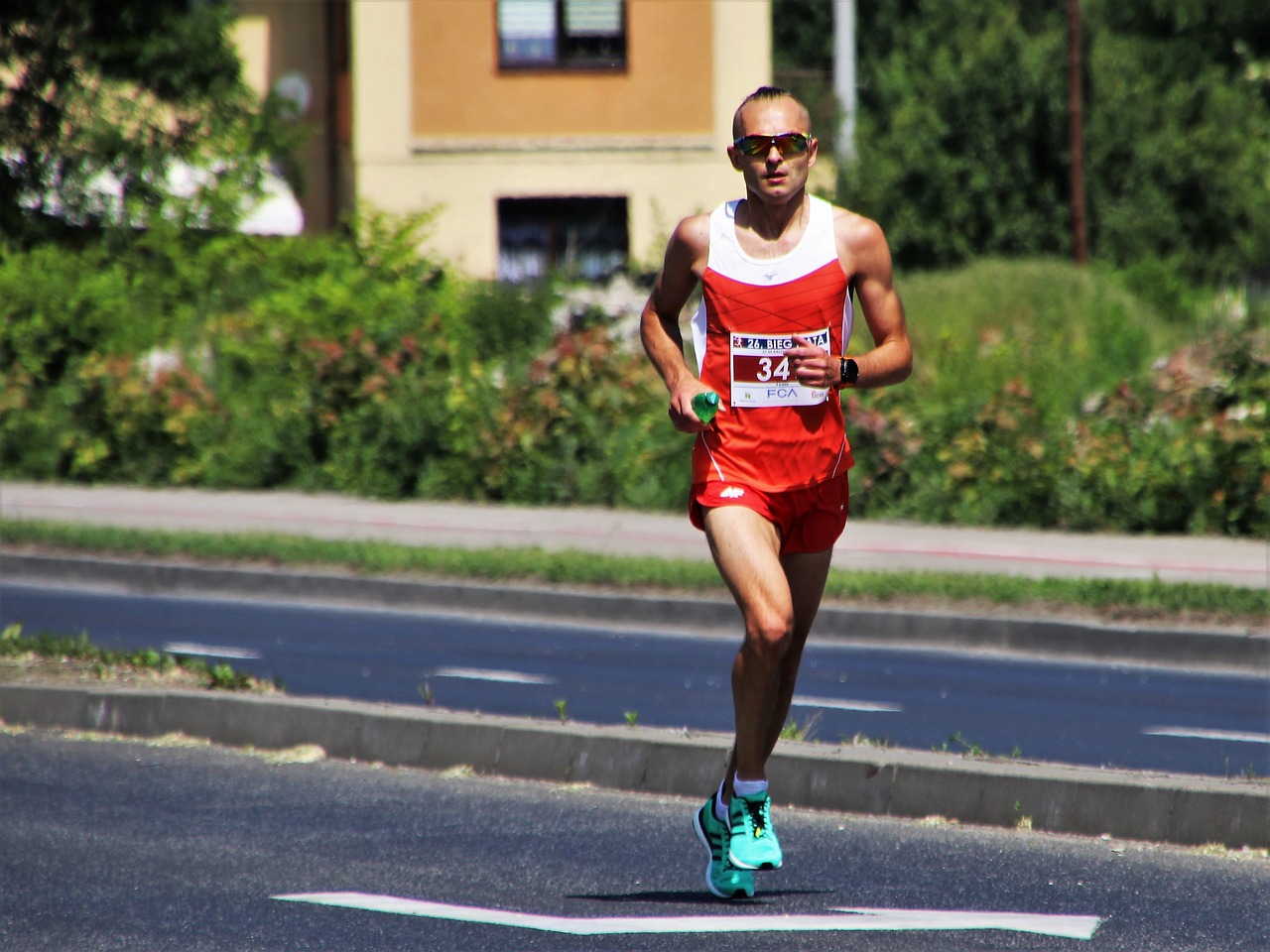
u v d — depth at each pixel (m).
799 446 20.38
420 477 70.50
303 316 78.50
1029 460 62.69
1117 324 90.31
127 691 31.02
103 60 102.81
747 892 21.20
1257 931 20.50
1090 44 150.88
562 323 88.94
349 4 127.75
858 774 26.42
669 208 117.56
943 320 91.88
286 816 25.69
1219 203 149.25
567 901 21.55
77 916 20.84
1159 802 24.75
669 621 48.47
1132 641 44.12
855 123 140.88
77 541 56.25
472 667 41.12
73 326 80.88
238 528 61.78
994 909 21.36
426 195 111.62
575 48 117.56
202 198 96.62
